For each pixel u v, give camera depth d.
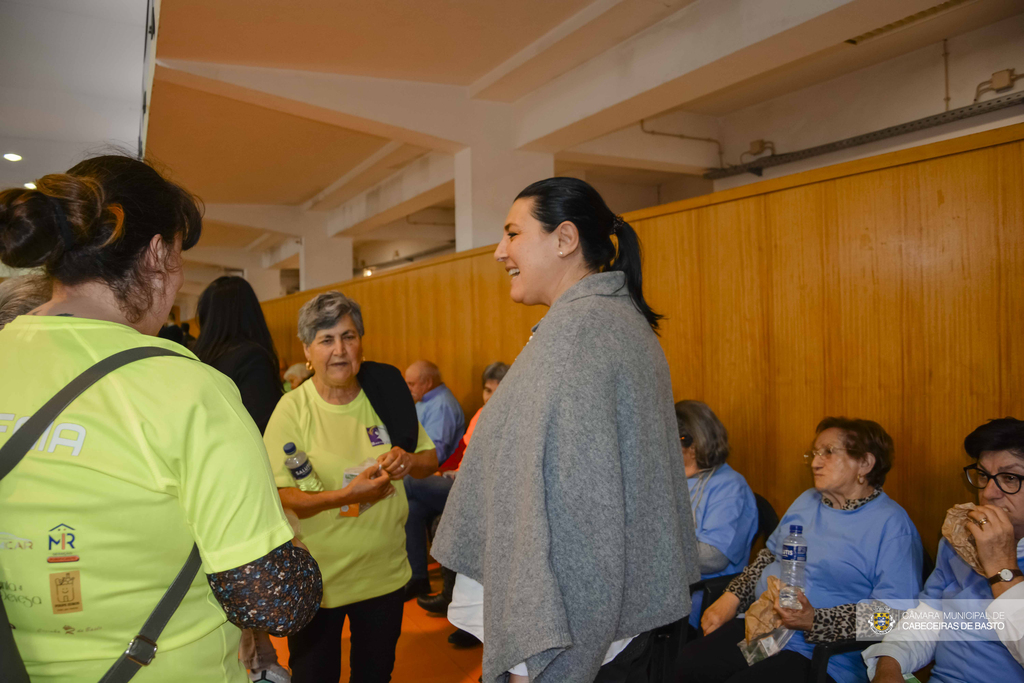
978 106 4.59
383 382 1.92
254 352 1.90
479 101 5.39
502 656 0.83
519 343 3.99
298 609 0.75
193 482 0.69
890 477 2.12
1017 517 1.49
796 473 2.40
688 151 6.46
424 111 5.19
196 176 7.79
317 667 1.68
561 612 0.79
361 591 1.72
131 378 0.69
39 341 0.70
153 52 1.90
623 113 4.53
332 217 9.76
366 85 5.00
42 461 0.65
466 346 4.54
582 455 0.84
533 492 0.83
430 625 3.19
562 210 1.00
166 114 5.65
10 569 0.65
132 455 0.67
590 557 0.83
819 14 3.12
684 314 2.82
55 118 2.25
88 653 0.67
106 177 0.73
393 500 1.83
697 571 1.06
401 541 1.85
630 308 1.01
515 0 3.81
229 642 0.77
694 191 8.24
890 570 1.78
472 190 5.36
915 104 5.07
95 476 0.66
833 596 1.86
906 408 2.07
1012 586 1.41
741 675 1.77
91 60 1.92
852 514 1.90
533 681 0.82
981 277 1.89
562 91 4.86
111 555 0.66
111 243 0.71
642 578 0.90
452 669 2.74
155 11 1.71
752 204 2.53
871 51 5.05
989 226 1.87
